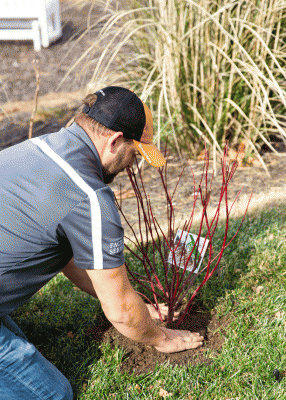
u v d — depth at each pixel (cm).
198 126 429
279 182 393
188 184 404
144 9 412
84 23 938
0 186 155
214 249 287
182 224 328
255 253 280
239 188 388
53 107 607
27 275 165
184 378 200
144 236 319
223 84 407
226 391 191
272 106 451
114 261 159
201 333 226
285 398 182
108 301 168
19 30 837
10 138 533
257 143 450
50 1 823
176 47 402
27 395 176
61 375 186
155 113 450
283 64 430
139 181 422
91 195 150
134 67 478
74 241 156
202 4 395
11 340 168
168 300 225
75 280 228
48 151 158
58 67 756
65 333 233
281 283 247
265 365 199
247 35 411
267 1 394
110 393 198
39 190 151
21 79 723
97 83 408
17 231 154
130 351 219
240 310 234
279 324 221
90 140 162
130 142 165
